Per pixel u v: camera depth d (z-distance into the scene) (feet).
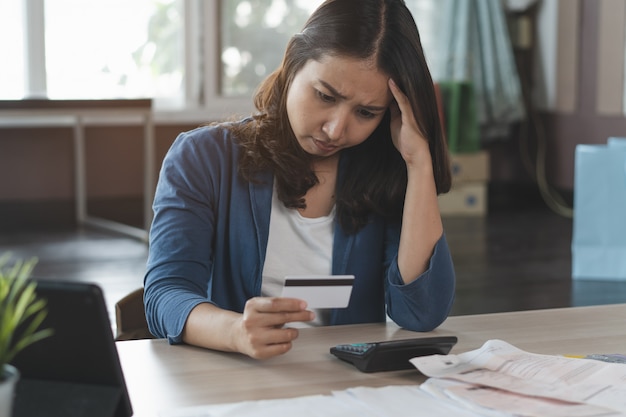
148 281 5.27
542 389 4.02
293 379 4.32
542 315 5.58
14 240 18.92
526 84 24.91
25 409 3.61
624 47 22.25
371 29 5.07
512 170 25.48
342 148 5.59
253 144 5.61
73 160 21.74
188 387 4.19
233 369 4.45
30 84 21.16
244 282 5.65
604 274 15.58
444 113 22.90
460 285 15.14
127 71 22.17
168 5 22.41
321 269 5.74
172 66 22.70
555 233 20.30
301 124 5.28
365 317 5.82
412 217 5.41
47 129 21.45
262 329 4.44
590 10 23.13
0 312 3.15
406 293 5.24
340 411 3.83
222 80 22.95
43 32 21.15
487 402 3.86
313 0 23.36
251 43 23.03
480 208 23.18
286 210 5.72
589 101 23.34
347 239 5.75
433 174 5.59
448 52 23.47
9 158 21.21
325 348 4.84
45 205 21.49
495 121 23.85
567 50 23.86
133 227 21.18
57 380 3.74
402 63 5.17
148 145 18.47
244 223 5.60
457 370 4.29
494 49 23.59
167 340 4.94
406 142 5.44
